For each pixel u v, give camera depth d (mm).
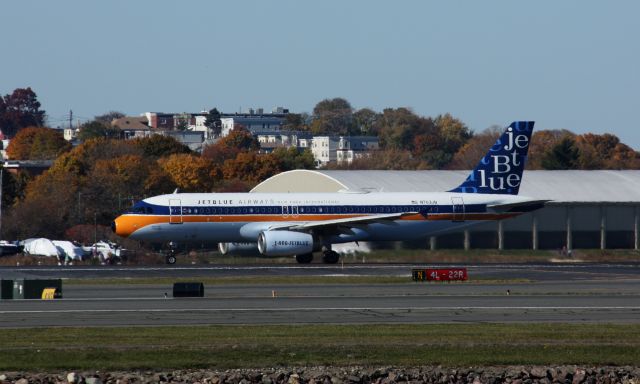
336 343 134000
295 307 171875
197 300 181875
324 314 162625
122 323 151125
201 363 122562
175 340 135375
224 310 167250
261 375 118062
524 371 121125
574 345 133375
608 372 121875
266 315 161250
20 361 122688
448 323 152375
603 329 146125
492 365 124562
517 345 133375
